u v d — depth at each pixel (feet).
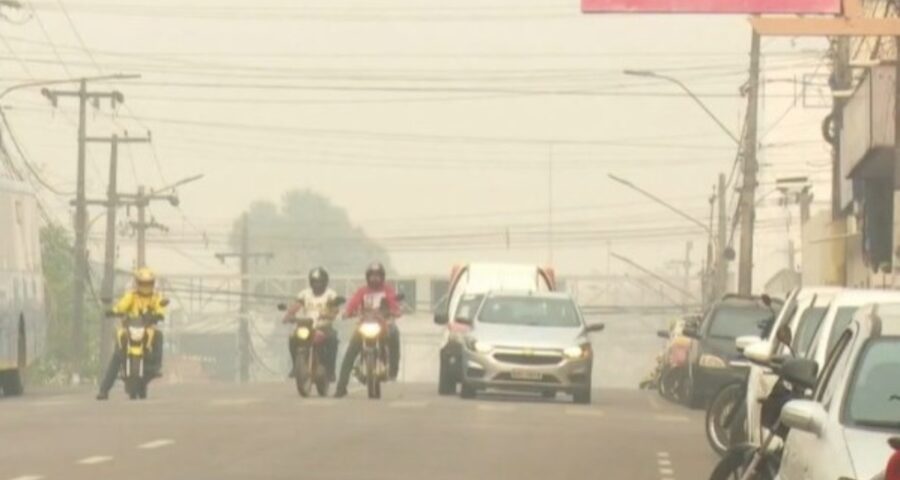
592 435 268.41
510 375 368.07
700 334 403.13
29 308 407.23
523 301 387.75
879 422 118.83
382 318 357.82
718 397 242.58
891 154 420.77
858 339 125.49
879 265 494.59
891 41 480.64
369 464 218.79
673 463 230.27
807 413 120.47
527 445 248.52
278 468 211.82
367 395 370.53
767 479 143.33
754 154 575.38
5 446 235.20
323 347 357.41
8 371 396.57
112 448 233.14
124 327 351.67
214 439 247.70
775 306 410.93
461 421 286.66
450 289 486.38
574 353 370.32
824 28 316.60
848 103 478.59
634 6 315.58
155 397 364.79
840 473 112.88
